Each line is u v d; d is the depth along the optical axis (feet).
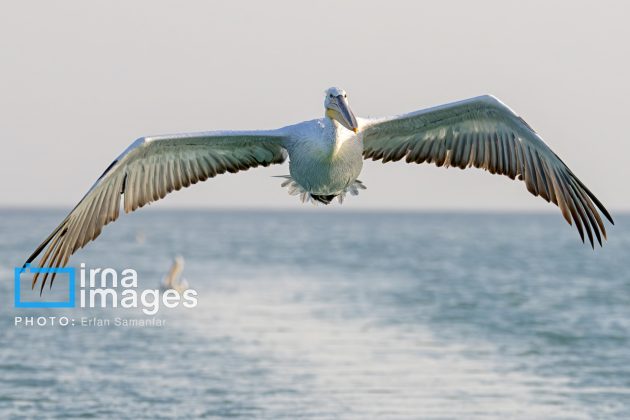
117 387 58.49
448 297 111.96
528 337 79.82
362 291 117.39
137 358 68.03
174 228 436.76
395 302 105.40
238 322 86.17
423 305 102.89
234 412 51.96
